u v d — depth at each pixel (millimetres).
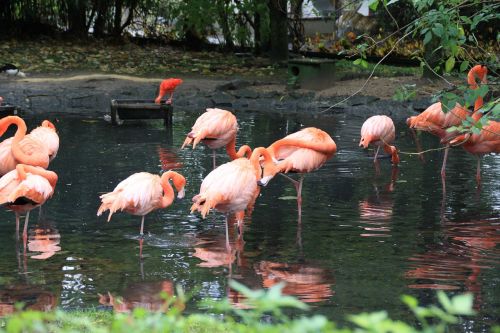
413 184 11922
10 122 10625
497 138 11641
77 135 16047
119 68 25406
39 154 10602
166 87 17547
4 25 30703
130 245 8719
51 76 23484
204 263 8070
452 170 12977
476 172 12820
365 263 8070
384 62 28500
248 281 7469
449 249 8578
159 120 18562
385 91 21000
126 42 31219
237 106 21062
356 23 32000
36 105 20141
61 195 10961
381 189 11547
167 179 9086
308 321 3102
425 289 7258
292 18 31844
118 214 10062
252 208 10039
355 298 6984
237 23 30562
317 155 10109
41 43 29609
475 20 7477
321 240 8945
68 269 7805
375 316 2938
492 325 6387
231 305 6770
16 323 3418
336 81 23000
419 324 6383
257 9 27469
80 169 12664
